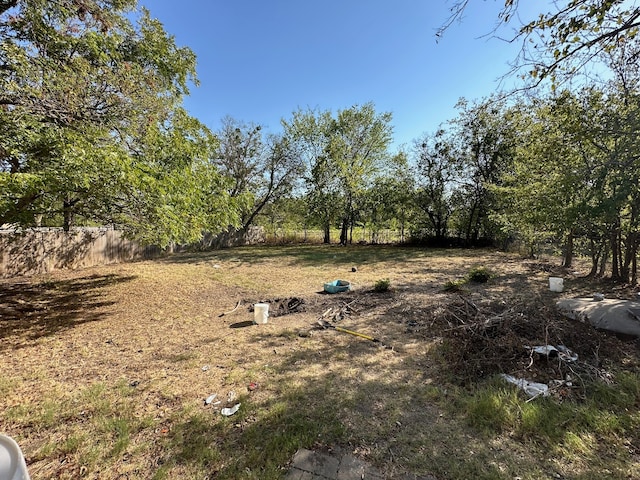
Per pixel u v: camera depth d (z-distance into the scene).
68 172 3.44
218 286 6.87
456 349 3.16
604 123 4.35
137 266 9.59
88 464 1.75
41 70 3.71
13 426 2.10
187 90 7.22
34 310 5.02
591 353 2.94
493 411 2.15
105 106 4.36
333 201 16.30
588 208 5.04
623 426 1.98
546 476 1.61
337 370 2.90
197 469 1.71
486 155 13.12
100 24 4.89
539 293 5.59
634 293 5.43
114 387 2.63
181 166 5.38
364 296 5.65
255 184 17.17
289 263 10.19
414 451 1.82
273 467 1.71
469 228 14.20
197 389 2.59
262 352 3.36
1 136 3.20
